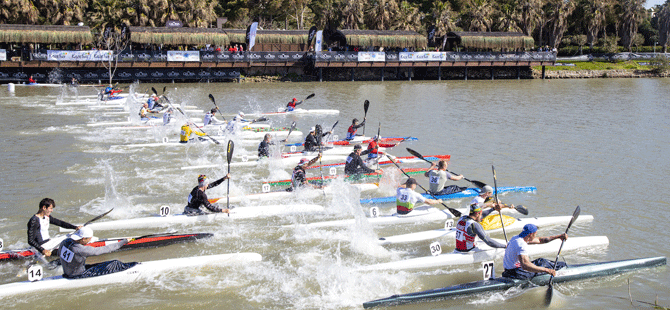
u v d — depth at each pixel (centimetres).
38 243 864
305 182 1276
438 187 1219
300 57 4925
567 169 1521
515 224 1039
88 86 4212
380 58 4972
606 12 6781
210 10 5288
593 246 954
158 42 4403
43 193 1266
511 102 3325
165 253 932
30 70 4303
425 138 2036
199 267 865
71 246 785
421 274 845
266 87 4347
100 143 1931
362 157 1714
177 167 1570
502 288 774
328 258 907
